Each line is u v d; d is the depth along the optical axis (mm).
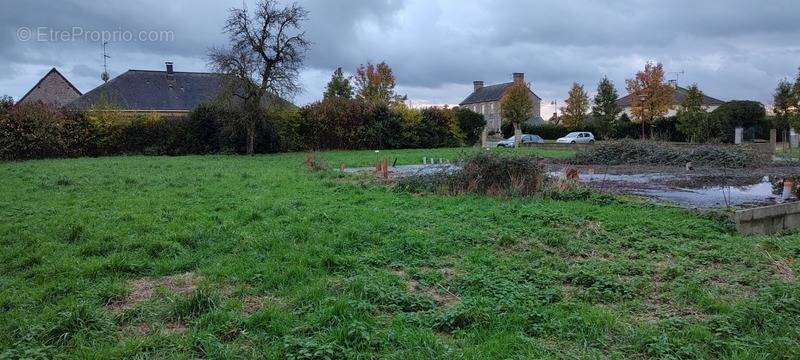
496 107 78312
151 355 3783
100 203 10172
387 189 12320
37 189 12305
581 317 4422
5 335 4062
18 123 25969
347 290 5023
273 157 26484
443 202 10398
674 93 49500
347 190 12203
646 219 8727
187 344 3914
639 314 4723
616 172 18781
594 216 8930
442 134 39719
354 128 35344
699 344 4008
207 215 8875
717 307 4754
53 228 7770
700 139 37594
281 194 11570
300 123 33906
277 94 29047
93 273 5699
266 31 28078
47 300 4930
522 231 7754
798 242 7652
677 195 12625
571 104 55812
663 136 42312
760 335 4168
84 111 29000
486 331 4160
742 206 10609
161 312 4570
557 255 6699
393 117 36750
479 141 43812
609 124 48500
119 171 17344
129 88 42031
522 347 3881
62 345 3928
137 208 9578
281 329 4129
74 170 17750
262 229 7770
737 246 7203
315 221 8383
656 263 6387
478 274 5570
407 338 3963
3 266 6031
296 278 5504
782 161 23078
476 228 7898
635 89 46312
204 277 5656
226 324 4234
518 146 40281
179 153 30078
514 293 4996
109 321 4324
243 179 14844
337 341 3867
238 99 29328
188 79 45375
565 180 11781
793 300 4805
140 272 5887
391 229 7801
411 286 5402
